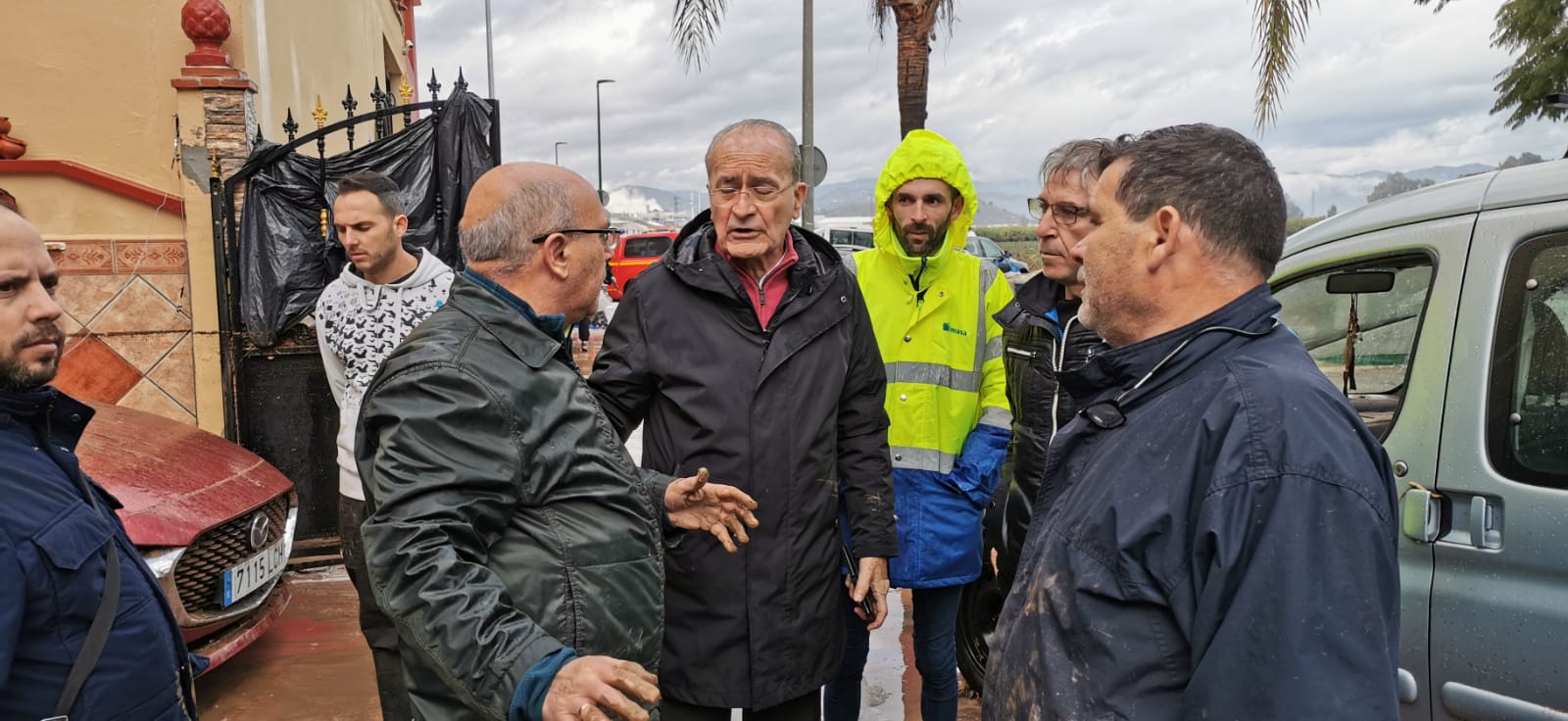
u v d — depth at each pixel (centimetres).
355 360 310
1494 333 219
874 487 247
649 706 133
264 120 607
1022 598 145
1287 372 123
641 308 236
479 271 162
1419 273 248
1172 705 123
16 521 146
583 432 159
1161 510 123
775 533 226
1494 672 207
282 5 669
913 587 271
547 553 149
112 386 510
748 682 226
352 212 305
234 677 378
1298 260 281
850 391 246
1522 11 1068
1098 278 141
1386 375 258
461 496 142
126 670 160
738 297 227
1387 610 114
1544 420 206
